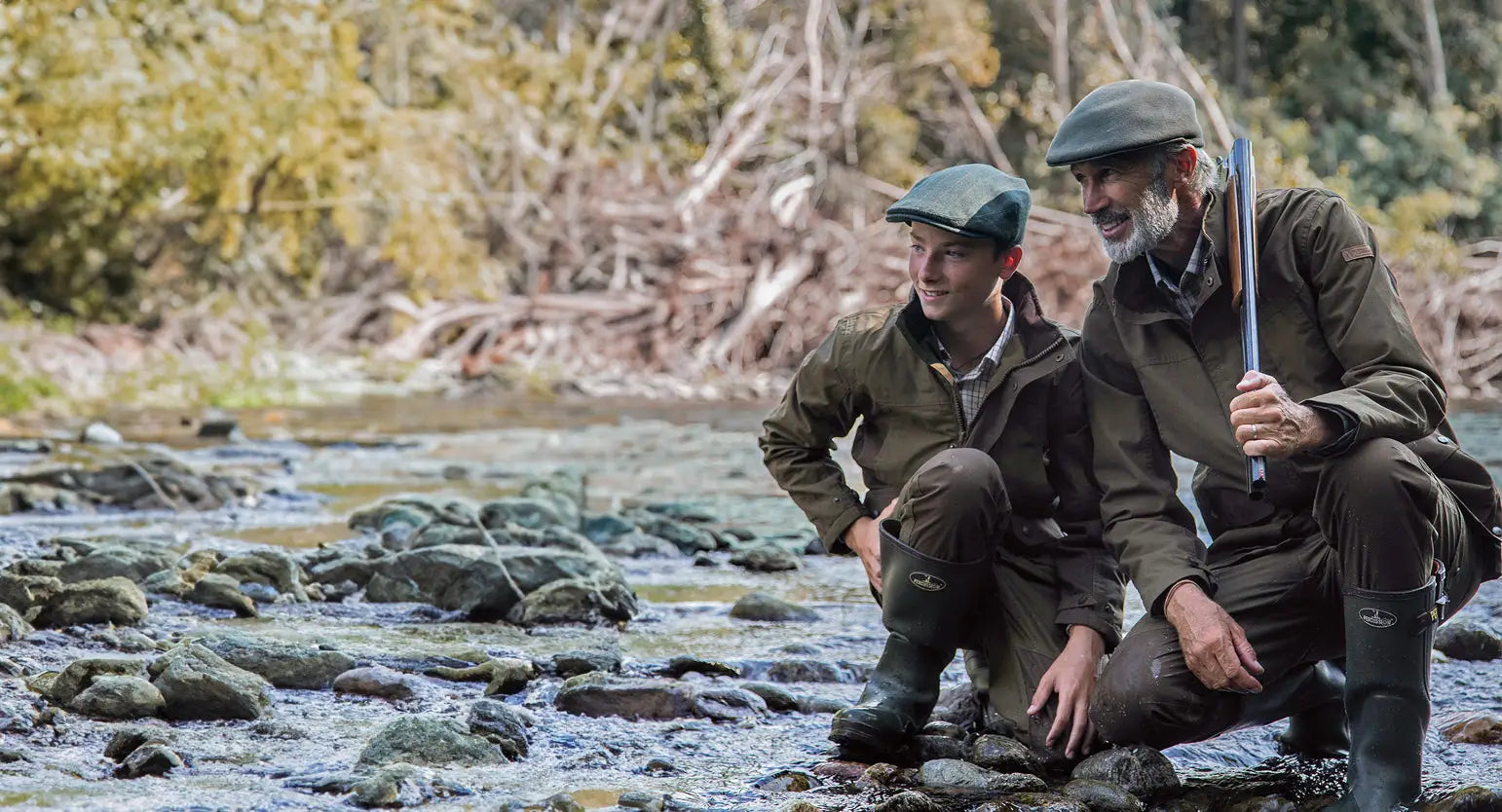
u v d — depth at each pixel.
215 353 14.10
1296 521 2.60
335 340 15.52
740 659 3.41
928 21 22.48
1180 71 24.56
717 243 16.88
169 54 12.66
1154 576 2.55
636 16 22.56
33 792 2.23
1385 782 2.29
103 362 13.02
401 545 4.83
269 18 13.27
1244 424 2.27
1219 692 2.49
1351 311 2.48
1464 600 2.54
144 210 13.45
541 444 9.43
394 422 10.93
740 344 16.38
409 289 15.85
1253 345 2.44
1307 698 2.71
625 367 16.02
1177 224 2.61
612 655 3.27
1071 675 2.66
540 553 4.15
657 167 19.00
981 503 2.63
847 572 5.00
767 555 5.04
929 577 2.67
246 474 6.91
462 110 17.72
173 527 5.34
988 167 2.74
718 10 21.42
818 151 19.42
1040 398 2.78
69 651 3.16
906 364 2.82
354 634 3.60
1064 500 2.82
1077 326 16.70
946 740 2.70
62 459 7.40
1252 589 2.56
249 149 12.94
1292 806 2.38
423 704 2.90
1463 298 19.05
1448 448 2.51
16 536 4.87
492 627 3.79
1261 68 28.86
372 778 2.29
